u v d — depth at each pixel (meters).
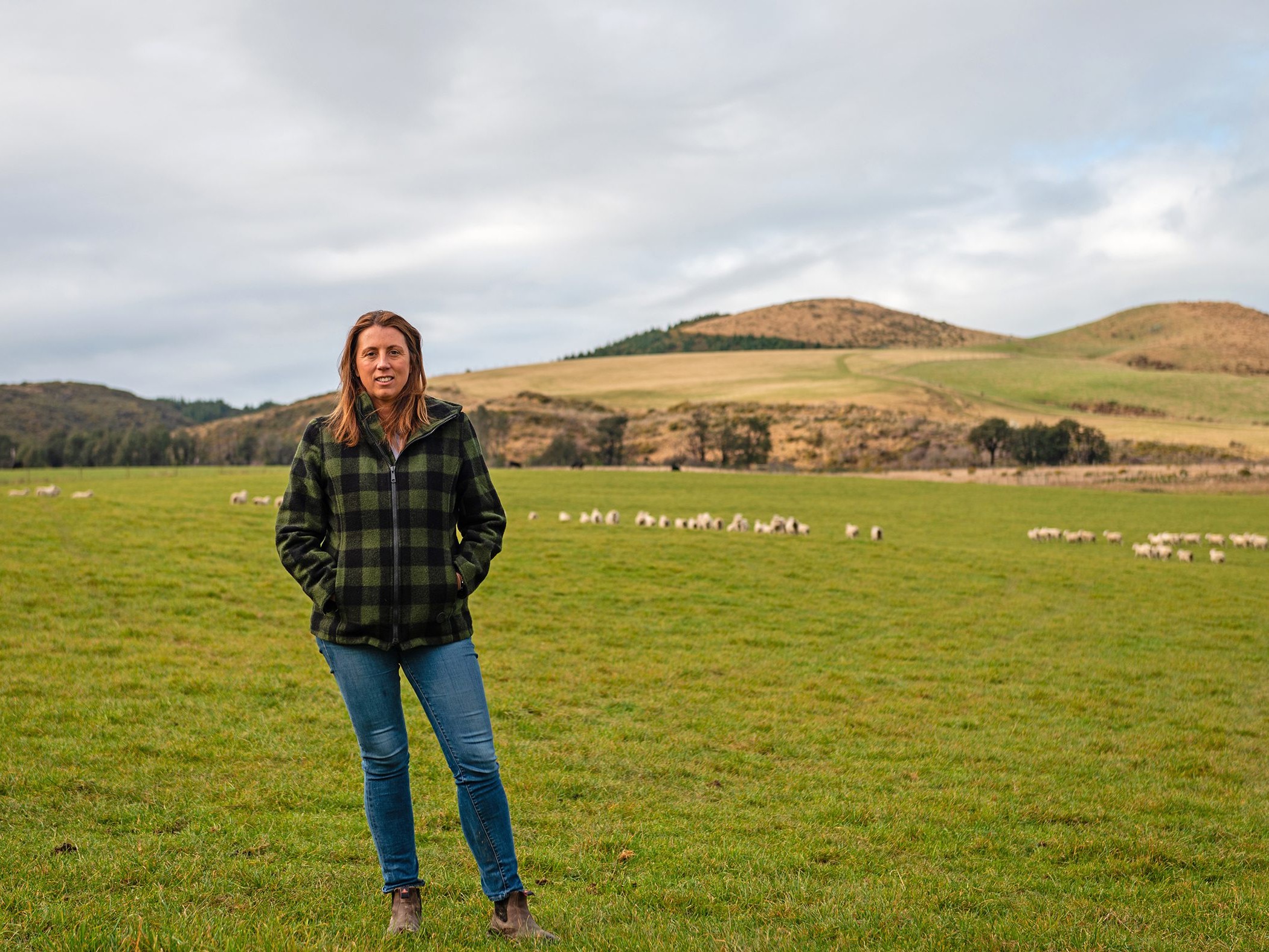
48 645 13.96
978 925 5.86
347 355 4.89
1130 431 149.00
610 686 14.12
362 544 4.76
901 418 157.50
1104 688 15.59
